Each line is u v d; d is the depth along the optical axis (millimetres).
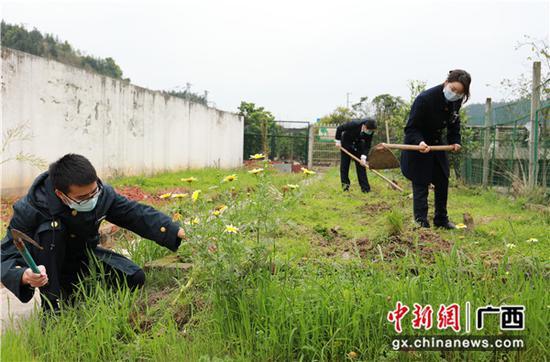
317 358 2646
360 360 2619
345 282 3055
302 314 2686
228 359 2576
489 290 3000
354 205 7980
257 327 2789
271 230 3312
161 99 15328
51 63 10250
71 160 3135
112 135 12727
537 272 3219
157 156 15242
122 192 9297
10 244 3246
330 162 23859
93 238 3555
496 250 4469
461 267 3141
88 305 3203
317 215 6586
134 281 3578
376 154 7285
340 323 2715
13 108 9211
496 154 10836
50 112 10289
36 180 3334
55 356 2746
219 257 2916
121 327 3033
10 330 2947
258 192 3338
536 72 8516
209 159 19359
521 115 9594
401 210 7223
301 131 24594
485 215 7168
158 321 3094
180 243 3555
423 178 5973
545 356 2619
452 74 5863
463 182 12805
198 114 18078
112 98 12664
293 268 3410
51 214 3229
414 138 6008
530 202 8031
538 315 2689
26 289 3090
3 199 8578
